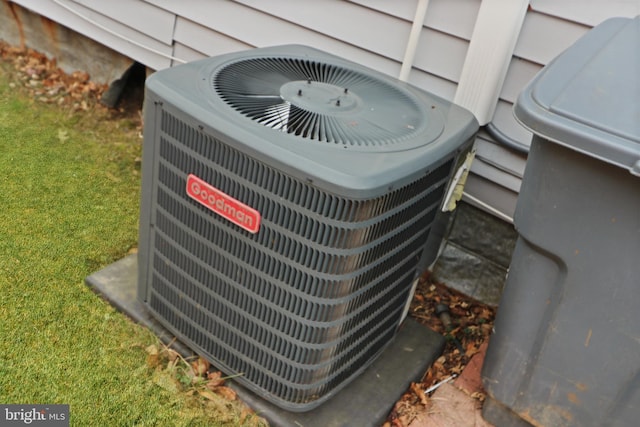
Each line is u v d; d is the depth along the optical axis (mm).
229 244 1648
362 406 1896
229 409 1827
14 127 3125
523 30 2148
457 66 2303
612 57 1479
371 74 2045
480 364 2184
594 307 1483
